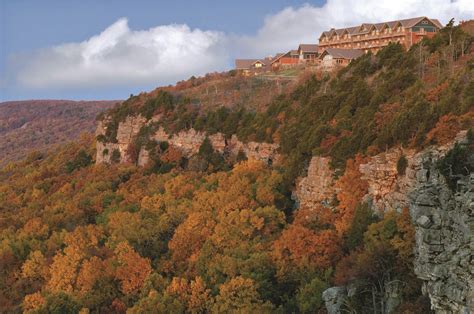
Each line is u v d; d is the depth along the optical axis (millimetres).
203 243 72375
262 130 97500
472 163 39562
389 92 73688
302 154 78125
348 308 49906
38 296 67312
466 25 92375
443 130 48656
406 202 50500
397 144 57281
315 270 58344
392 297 47156
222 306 56781
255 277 59500
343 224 60125
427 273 40250
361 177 61094
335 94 87500
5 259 80312
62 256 76000
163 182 100000
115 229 83812
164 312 58219
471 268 36531
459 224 38250
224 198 80625
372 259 48719
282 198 78375
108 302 66750
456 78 62688
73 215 94250
